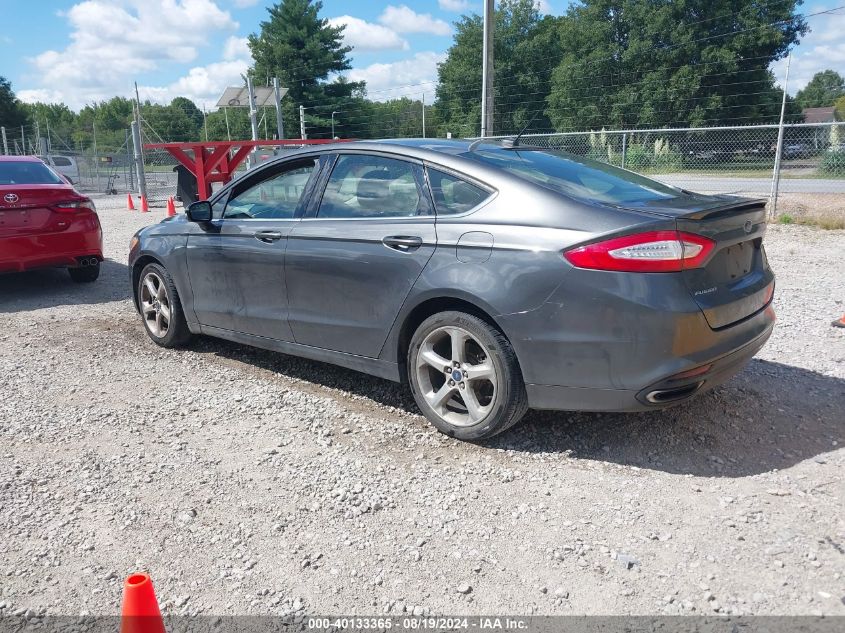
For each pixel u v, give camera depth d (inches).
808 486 129.9
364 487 132.9
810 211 554.6
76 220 305.0
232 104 864.9
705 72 1686.8
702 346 129.3
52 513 125.8
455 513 123.3
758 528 116.3
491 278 137.9
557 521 120.0
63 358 218.1
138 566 110.3
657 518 120.1
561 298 131.2
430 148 159.5
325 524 120.7
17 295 315.3
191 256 205.2
